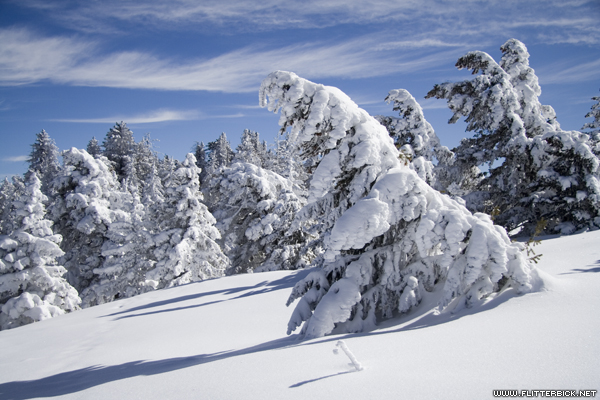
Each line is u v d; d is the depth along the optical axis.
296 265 24.94
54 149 61.34
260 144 72.50
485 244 5.53
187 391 3.55
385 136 7.20
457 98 18.91
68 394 4.54
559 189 15.43
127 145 69.50
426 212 6.51
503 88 18.09
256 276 16.41
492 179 19.02
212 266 25.48
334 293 6.34
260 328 8.55
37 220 22.72
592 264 6.69
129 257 25.73
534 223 16.48
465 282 5.61
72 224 29.62
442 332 4.28
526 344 3.38
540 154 16.16
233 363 4.34
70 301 22.72
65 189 29.67
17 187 44.12
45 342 10.41
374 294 6.62
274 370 3.73
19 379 6.69
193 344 7.79
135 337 9.30
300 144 6.71
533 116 19.28
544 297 5.00
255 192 28.20
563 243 9.81
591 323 3.70
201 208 25.08
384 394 2.69
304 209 7.79
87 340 9.86
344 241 5.96
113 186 32.47
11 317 20.53
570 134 15.39
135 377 4.77
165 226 25.92
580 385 2.45
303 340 5.84
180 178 24.97
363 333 5.76
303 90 6.77
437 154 19.09
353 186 6.88
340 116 6.61
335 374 3.30
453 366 3.10
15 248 21.95
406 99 18.62
